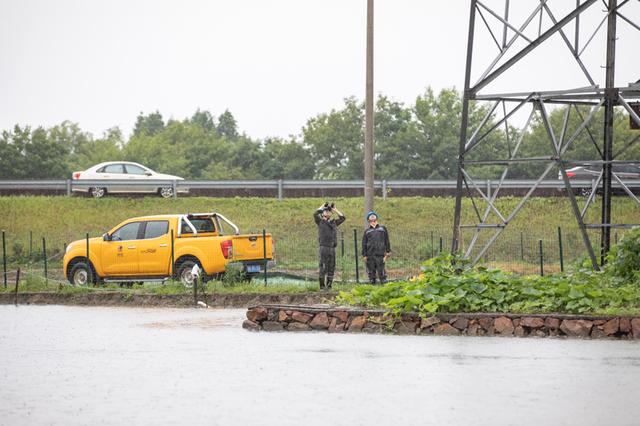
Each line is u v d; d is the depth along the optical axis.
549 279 21.84
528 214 48.78
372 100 31.92
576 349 17.75
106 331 21.77
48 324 23.36
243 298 28.09
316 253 44.00
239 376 15.22
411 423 11.66
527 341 19.08
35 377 15.45
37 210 51.31
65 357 17.67
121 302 29.00
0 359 17.48
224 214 50.81
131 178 53.69
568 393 13.38
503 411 12.26
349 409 12.53
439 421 11.74
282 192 53.53
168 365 16.48
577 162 25.23
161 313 25.92
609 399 12.93
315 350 18.09
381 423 11.68
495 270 21.84
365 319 21.12
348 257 42.44
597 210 48.62
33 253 44.53
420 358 16.86
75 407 12.98
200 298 28.17
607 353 17.16
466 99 26.45
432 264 22.67
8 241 48.09
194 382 14.73
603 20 25.95
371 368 15.84
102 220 50.44
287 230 48.50
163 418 12.17
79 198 52.84
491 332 20.22
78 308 27.86
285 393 13.71
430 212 50.03
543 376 14.78
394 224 48.81
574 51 25.44
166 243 30.77
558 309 20.70
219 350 18.27
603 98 25.16
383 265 28.62
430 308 20.64
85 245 31.98
